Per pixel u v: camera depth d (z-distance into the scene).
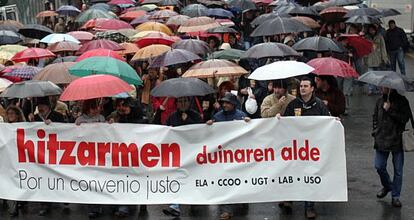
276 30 23.94
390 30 33.12
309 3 37.94
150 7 36.25
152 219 15.77
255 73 16.64
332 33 30.89
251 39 32.66
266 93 19.52
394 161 16.23
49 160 15.77
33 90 15.84
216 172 15.59
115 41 25.06
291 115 15.81
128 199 15.70
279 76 16.25
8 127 15.80
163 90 15.80
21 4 42.53
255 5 34.12
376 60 30.61
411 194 17.36
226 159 15.57
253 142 15.49
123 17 34.00
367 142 22.97
